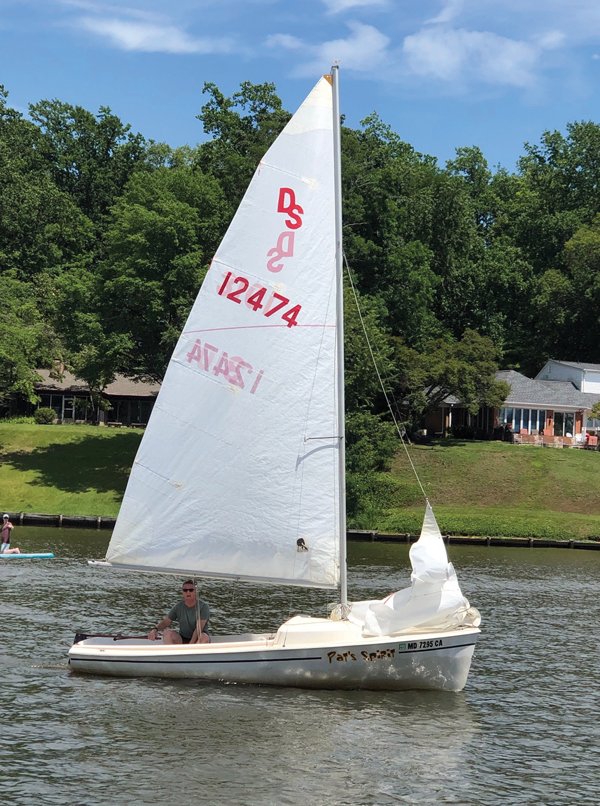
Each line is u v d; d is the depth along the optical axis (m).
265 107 88.06
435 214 93.62
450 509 59.81
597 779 13.89
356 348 62.34
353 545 50.19
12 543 43.62
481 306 105.75
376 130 93.62
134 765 13.66
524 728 16.16
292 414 17.23
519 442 79.38
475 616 17.91
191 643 18.02
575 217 109.38
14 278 81.19
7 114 101.81
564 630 25.84
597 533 53.97
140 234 65.81
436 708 16.89
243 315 17.48
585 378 89.81
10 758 13.84
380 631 17.23
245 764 13.80
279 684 17.48
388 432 62.84
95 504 59.00
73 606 26.77
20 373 66.62
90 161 105.88
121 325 68.06
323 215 17.11
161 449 17.77
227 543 17.52
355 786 13.16
